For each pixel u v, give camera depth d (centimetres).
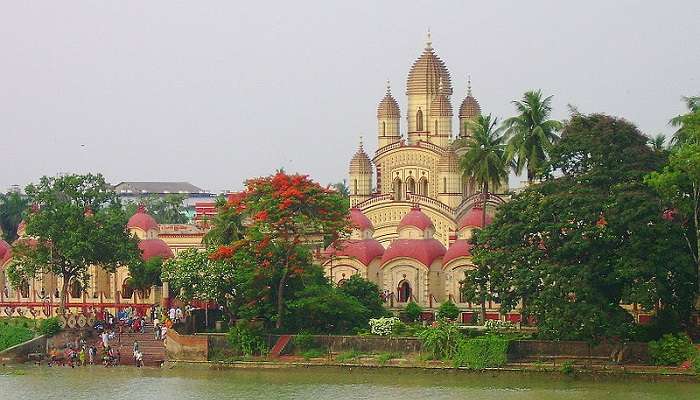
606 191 11656
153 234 16575
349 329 12800
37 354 13088
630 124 12069
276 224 12631
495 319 13538
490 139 13950
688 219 11706
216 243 13600
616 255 11388
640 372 11262
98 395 11012
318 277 13362
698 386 10925
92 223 14138
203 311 13550
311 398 10675
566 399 10425
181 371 12312
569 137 11962
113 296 15762
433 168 17525
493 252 11925
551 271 11238
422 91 17962
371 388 11100
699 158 10981
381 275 15088
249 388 11225
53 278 15988
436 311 14038
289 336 12469
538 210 11606
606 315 11125
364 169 18138
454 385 11181
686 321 11831
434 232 15600
